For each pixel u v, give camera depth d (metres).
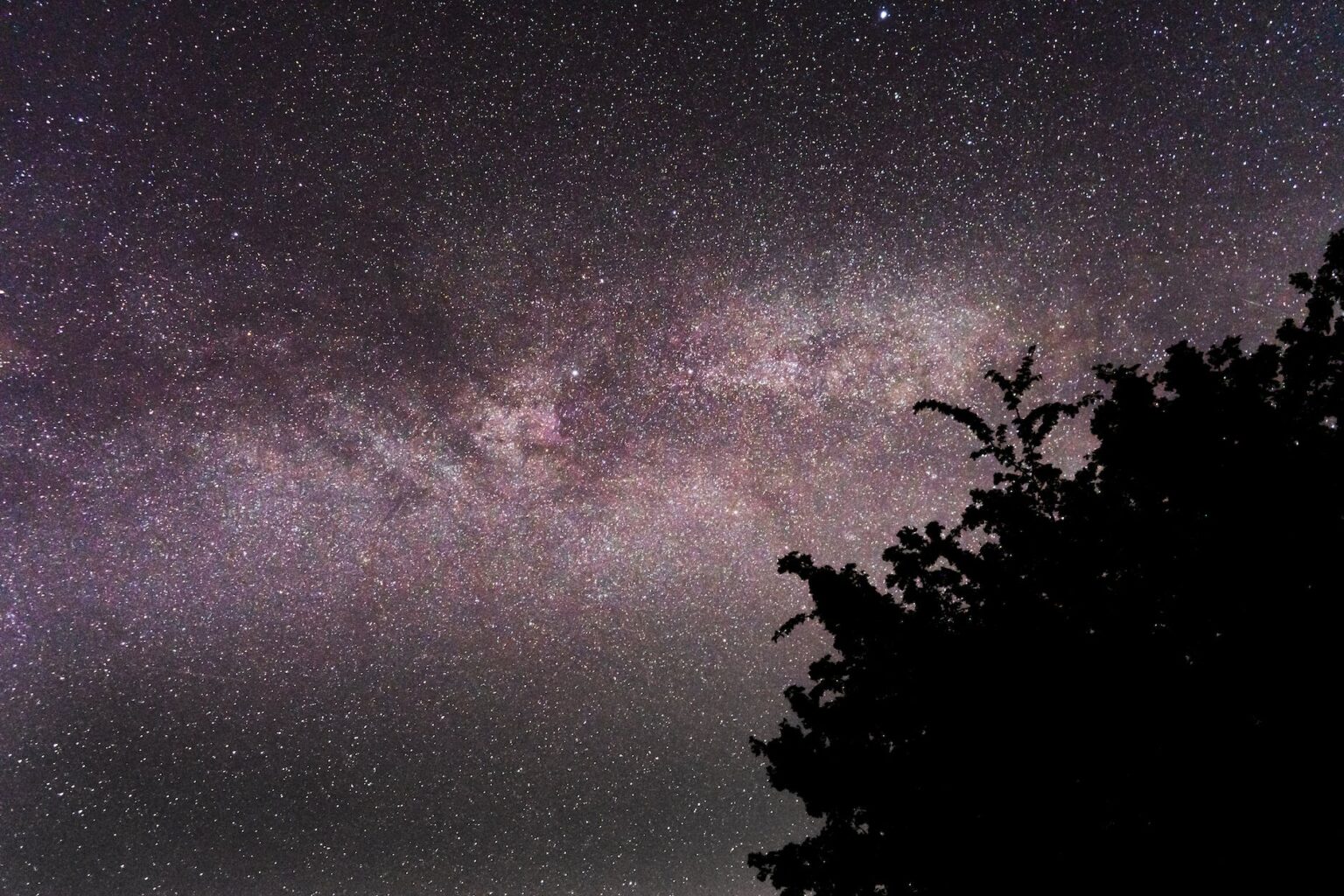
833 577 3.77
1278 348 3.24
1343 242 3.12
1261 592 2.98
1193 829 2.86
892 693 3.56
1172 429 3.29
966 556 3.67
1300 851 2.71
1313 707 2.79
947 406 3.95
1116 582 3.39
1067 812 3.07
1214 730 2.92
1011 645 3.32
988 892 3.05
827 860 3.43
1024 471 3.80
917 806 3.29
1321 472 3.00
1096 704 3.10
